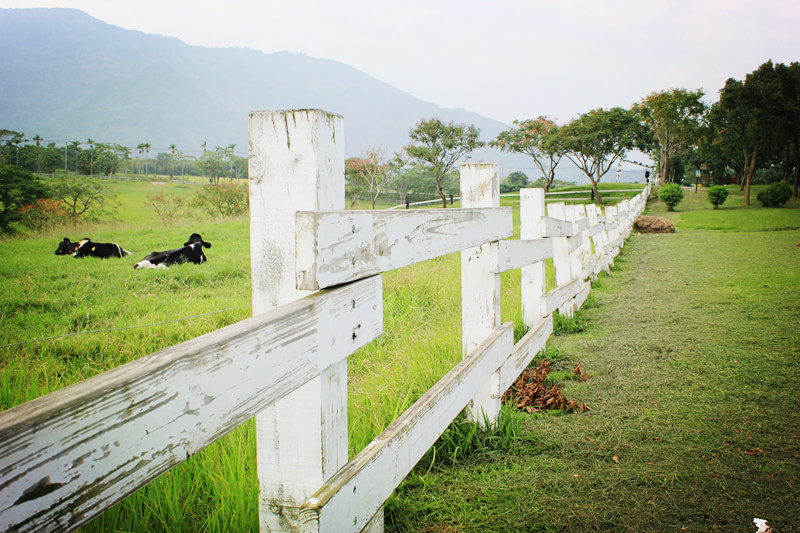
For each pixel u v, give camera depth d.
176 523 1.84
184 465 2.26
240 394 0.97
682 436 2.78
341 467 1.44
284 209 1.26
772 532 1.95
